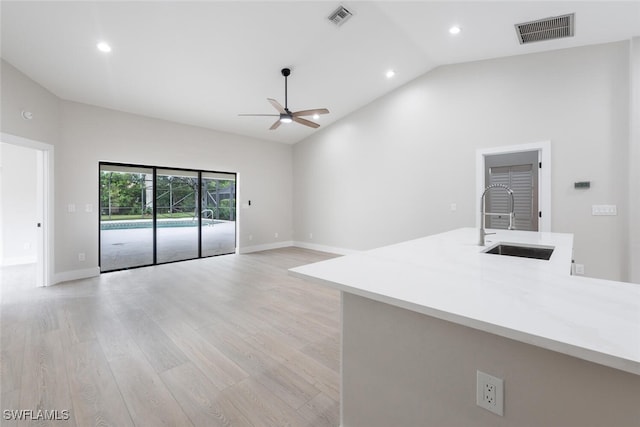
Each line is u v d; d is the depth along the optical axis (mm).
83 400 1688
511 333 763
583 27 3127
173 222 5695
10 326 2678
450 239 2484
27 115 3543
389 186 5352
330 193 6457
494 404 907
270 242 6992
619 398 720
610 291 1061
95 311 3053
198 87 4363
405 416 1134
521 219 3992
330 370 2002
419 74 4809
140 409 1619
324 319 2865
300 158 7184
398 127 5180
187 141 5555
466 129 4383
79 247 4332
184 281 4199
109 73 3773
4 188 5137
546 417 821
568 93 3600
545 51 3740
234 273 4668
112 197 5055
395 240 5293
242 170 6441
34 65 3428
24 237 5320
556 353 799
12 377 1903
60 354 2193
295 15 3203
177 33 3225
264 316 2936
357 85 4930
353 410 1305
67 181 4203
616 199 3348
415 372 1098
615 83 3348
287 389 1799
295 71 4270
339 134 6203
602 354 641
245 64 3957
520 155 3992
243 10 3035
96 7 2750
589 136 3482
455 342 990
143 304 3266
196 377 1915
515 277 1271
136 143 4914
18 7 2658
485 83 4199
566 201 3619
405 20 3357
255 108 5180
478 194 4293
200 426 1499
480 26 3346
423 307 942
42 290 3766
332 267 1480
